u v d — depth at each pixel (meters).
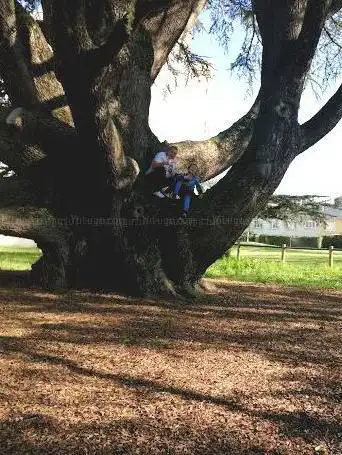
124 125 10.82
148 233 10.59
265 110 10.91
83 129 9.20
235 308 9.88
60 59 8.16
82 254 10.82
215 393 4.81
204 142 12.26
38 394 4.59
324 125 11.36
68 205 10.80
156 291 10.57
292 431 4.03
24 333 6.91
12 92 10.63
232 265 19.69
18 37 9.96
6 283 11.48
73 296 10.16
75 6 7.70
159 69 12.06
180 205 10.66
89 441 3.70
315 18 10.24
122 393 4.71
